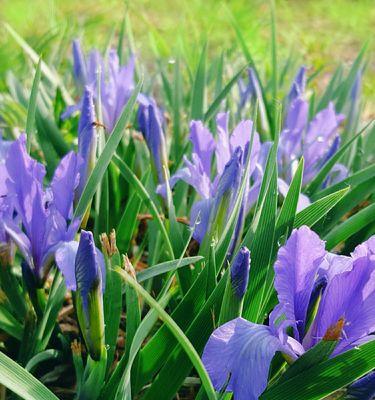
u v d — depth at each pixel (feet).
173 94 1.73
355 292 0.82
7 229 0.96
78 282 0.81
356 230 1.11
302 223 1.02
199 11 3.69
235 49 2.68
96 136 1.05
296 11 4.90
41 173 0.96
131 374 0.91
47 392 0.77
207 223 1.04
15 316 1.08
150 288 1.22
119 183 1.44
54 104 1.85
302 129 1.38
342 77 2.07
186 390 1.11
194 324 0.88
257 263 0.92
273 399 0.82
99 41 2.98
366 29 4.44
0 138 1.15
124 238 1.22
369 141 1.77
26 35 2.99
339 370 0.80
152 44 2.43
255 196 1.11
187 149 1.56
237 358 0.76
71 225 0.96
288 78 2.48
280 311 0.80
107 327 0.94
